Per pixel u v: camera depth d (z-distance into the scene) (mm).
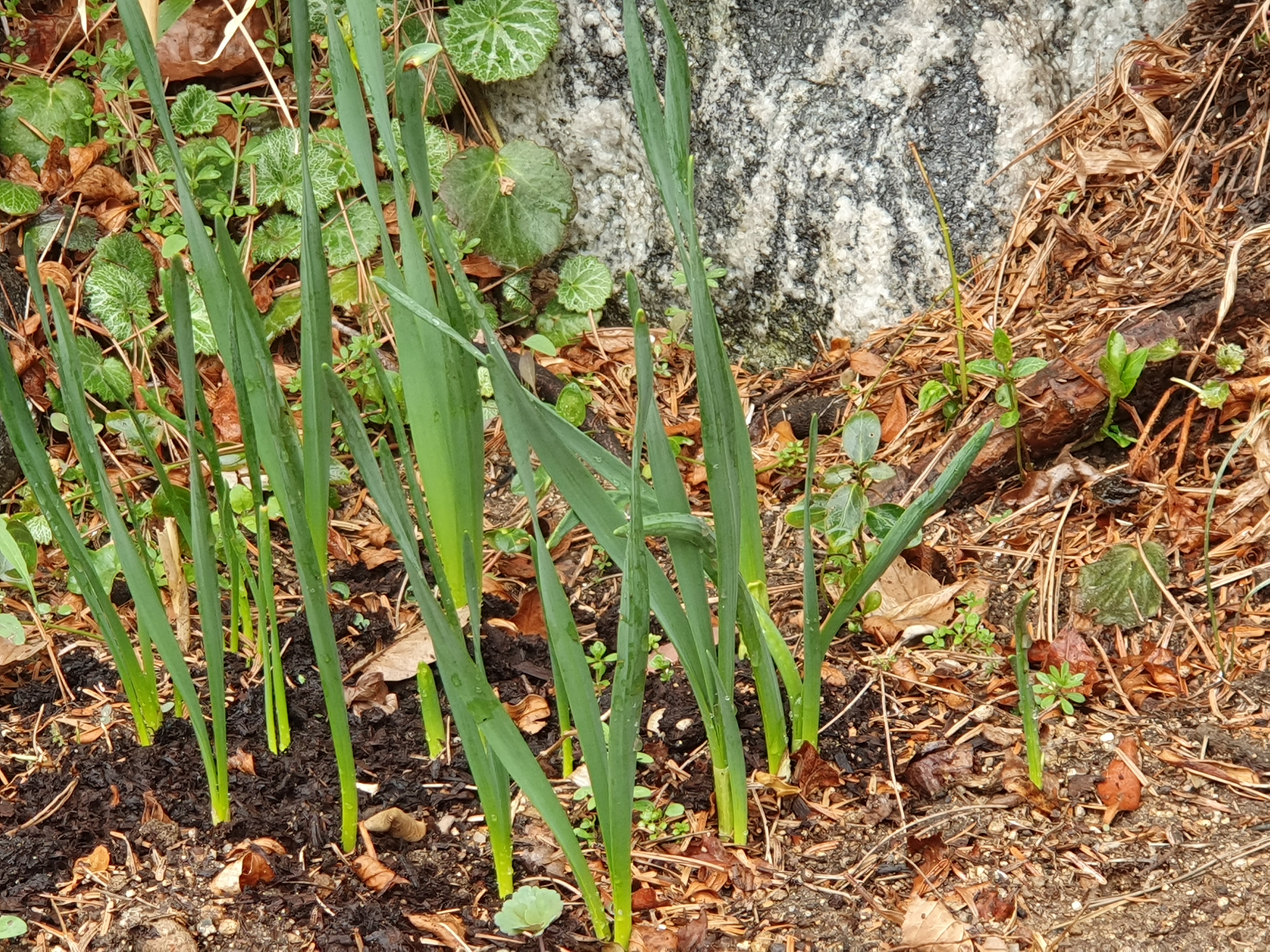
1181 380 2139
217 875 1987
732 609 1968
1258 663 2053
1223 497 2113
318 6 2326
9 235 2262
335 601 2123
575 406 2229
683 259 1955
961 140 2256
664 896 1984
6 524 2086
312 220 1965
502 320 2328
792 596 2115
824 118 2268
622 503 1975
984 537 2137
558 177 2314
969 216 2258
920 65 2254
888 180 2262
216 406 2234
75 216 2275
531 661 2080
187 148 2297
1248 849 1979
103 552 2092
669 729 2045
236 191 2314
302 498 1949
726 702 1975
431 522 2104
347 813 1993
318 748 2039
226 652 2090
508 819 1972
